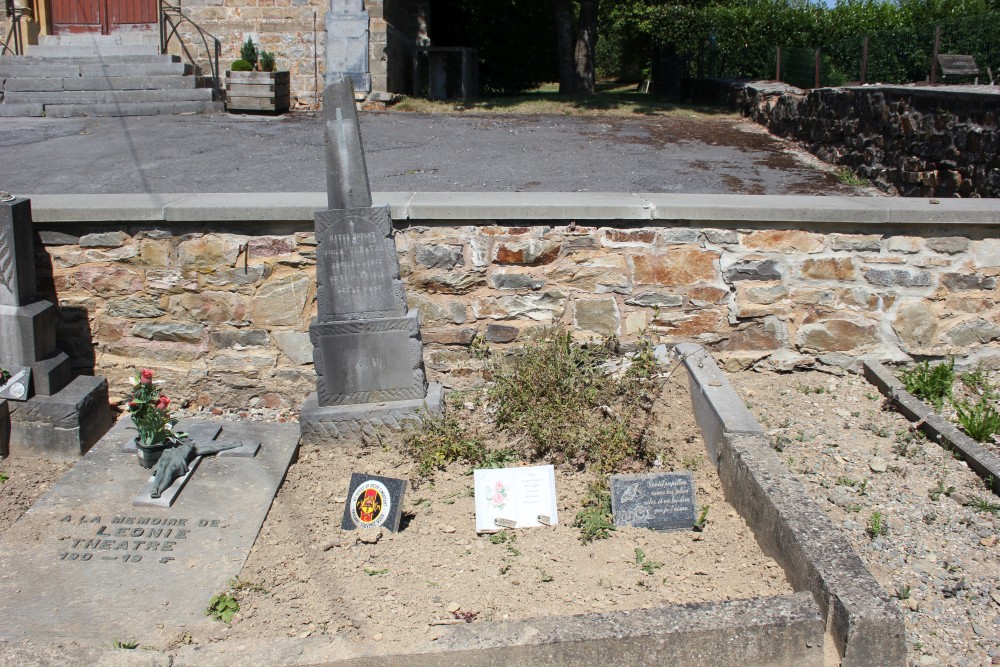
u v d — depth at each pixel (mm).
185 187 8820
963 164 7527
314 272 5984
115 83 13547
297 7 14453
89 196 6184
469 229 5934
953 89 7805
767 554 4254
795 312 6133
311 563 4250
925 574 4164
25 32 14734
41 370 5578
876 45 11250
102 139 11148
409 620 3773
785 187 9023
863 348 6195
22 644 3488
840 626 3557
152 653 3436
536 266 6004
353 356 5500
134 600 3943
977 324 6160
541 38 21172
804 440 5352
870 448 5258
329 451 5465
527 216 5859
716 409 5020
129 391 6270
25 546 4332
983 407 5637
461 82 16938
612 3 22391
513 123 12578
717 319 6129
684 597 3912
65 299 6098
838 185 9141
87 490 4840
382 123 12430
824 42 15297
